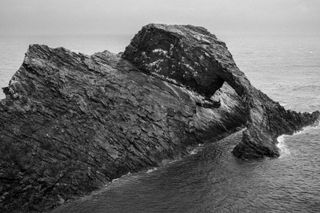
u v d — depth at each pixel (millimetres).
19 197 47906
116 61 76000
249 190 49750
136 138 60312
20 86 56500
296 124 72500
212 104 75188
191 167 57969
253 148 60156
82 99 60375
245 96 69188
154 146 61031
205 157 61625
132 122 61938
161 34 76062
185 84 75250
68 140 54938
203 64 74062
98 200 49469
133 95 66062
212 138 69562
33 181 49125
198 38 77688
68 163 52750
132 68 75312
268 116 69062
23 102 55062
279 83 134875
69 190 50781
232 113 77438
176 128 65625
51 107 57000
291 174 53719
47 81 59500
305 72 163125
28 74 58594
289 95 112188
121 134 59625
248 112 67500
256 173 54562
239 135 71875
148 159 59156
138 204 47812
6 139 50562
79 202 49344
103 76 67500
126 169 56875
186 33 77938
